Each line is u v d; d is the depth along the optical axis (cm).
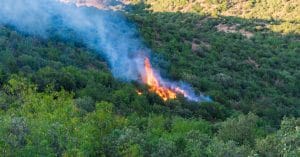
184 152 2539
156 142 2559
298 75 8094
